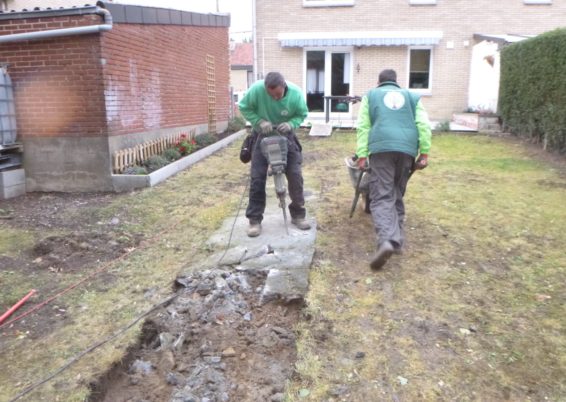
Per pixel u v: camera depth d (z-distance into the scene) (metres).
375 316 3.53
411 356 3.07
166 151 9.31
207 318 3.59
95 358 3.10
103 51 7.21
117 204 6.63
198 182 7.87
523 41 11.55
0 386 2.86
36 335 3.41
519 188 7.05
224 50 14.44
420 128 4.30
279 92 4.56
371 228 5.25
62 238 5.22
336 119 16.55
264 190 5.01
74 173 7.53
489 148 10.96
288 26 16.89
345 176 7.95
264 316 3.63
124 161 7.91
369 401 2.69
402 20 16.52
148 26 9.04
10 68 7.29
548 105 10.18
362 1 16.50
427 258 4.50
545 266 4.33
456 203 6.24
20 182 7.48
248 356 3.20
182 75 11.00
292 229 5.20
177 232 5.45
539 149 10.59
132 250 4.96
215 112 13.67
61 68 7.25
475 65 16.22
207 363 3.13
